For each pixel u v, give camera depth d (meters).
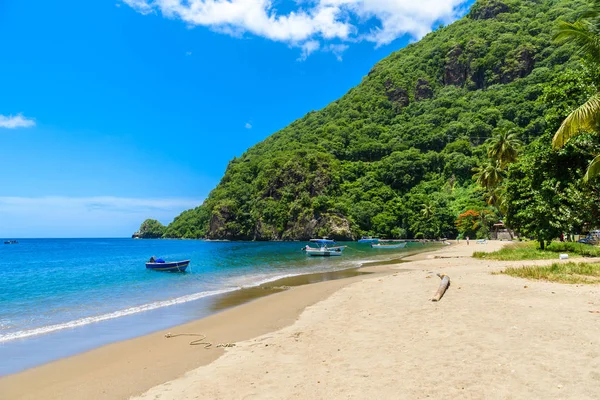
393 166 122.25
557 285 12.50
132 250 81.44
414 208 106.56
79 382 6.82
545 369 5.45
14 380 7.06
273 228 117.62
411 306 10.79
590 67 20.55
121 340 9.88
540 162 24.00
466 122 128.88
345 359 6.74
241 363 7.10
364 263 34.03
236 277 25.02
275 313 12.45
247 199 131.62
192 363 7.53
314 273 26.22
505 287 12.55
